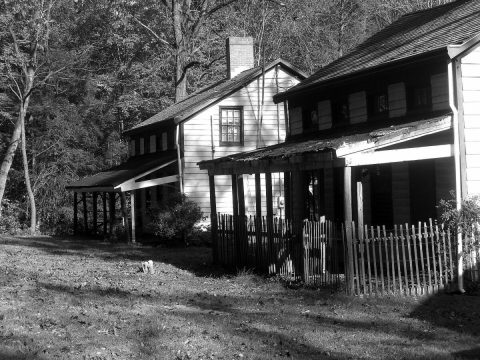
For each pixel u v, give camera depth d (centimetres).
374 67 1820
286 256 1669
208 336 1105
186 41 4197
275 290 1544
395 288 1434
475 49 1594
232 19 4838
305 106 2352
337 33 5059
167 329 1146
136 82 4453
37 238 3384
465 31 1644
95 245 2914
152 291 1563
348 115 2088
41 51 3781
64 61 3797
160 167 2992
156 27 4512
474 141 1588
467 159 1579
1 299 1427
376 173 1942
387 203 1897
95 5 4341
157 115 3700
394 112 1852
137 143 3734
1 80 3634
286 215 2334
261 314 1283
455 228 1483
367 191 1964
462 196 1569
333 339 1088
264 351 1016
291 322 1209
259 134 3062
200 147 3020
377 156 1481
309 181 2320
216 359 976
